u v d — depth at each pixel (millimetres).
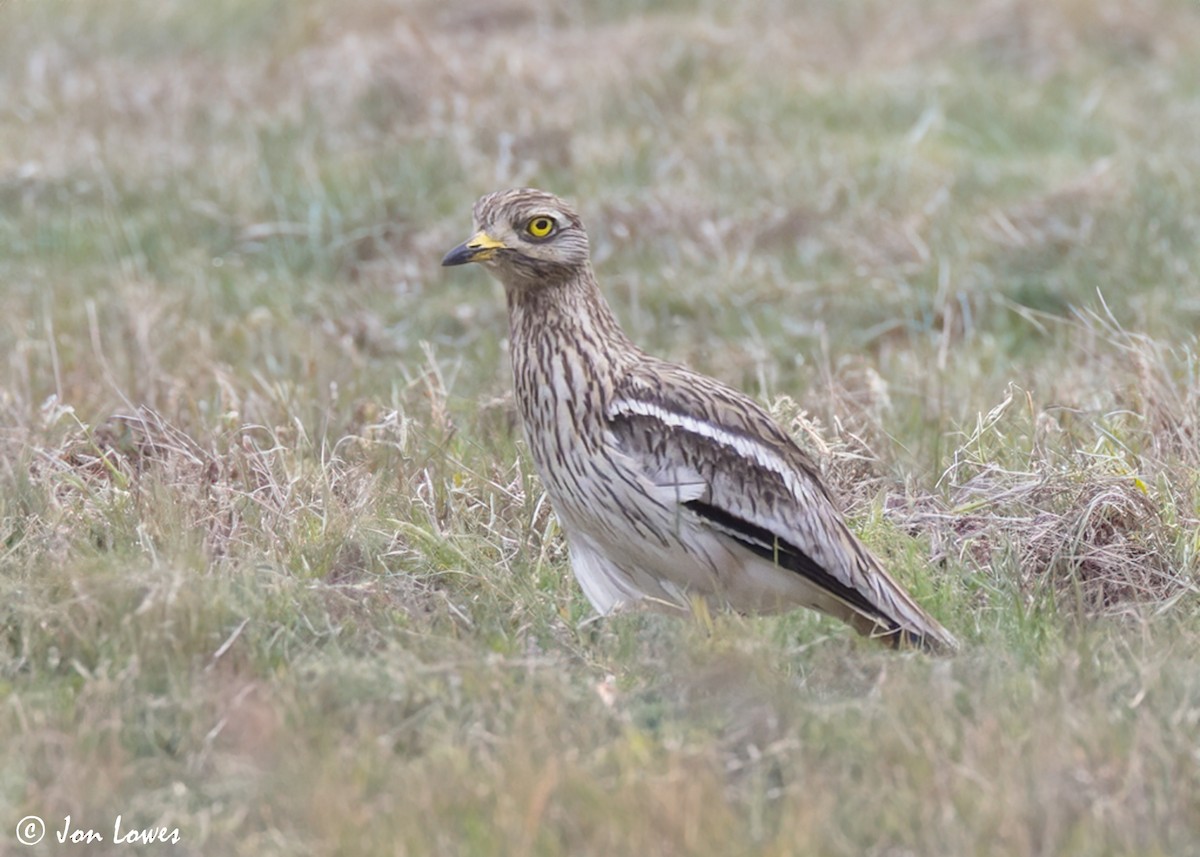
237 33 24953
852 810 7539
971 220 17641
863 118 21266
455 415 12930
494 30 24594
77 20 24938
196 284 16438
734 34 23578
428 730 8172
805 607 10016
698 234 17500
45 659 9070
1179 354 13891
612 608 9703
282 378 14070
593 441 9688
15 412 12602
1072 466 11305
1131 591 10383
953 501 11375
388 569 10445
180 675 8711
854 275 16578
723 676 8594
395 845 7203
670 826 7281
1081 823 7309
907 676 8703
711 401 9812
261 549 10383
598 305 9953
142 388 13602
